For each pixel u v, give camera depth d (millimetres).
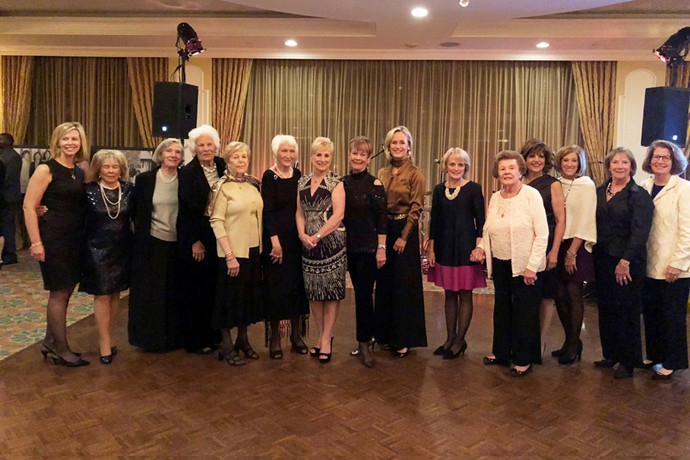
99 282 3455
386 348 3904
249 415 2811
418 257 3648
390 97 7551
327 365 3551
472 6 5191
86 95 7762
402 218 3588
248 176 3531
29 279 5969
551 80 7359
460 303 3734
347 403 2969
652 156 3348
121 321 4562
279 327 3928
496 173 3416
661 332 3426
